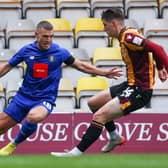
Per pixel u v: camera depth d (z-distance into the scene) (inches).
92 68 1063.6
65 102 1389.0
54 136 1272.1
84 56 1496.1
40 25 1026.7
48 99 1047.0
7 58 1478.8
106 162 804.6
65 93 1391.5
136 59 986.7
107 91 1029.8
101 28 1599.4
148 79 993.5
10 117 1059.3
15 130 1267.2
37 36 1031.6
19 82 1408.7
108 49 1513.3
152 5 1649.9
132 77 997.8
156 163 794.8
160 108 1390.3
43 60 1042.7
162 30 1566.2
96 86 1423.5
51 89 1049.5
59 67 1055.6
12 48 1542.8
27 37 1552.7
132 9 1646.2
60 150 1270.9
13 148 1040.8
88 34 1561.3
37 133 1270.9
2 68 1059.3
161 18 1653.5
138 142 1278.3
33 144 1269.7
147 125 1283.2
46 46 1032.8
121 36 987.9
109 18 992.9
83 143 985.5
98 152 1258.0
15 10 1637.6
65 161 817.5
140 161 820.6
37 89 1047.6
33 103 1047.6
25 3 1643.7
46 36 1023.0
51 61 1044.5
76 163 791.1
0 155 1005.2
